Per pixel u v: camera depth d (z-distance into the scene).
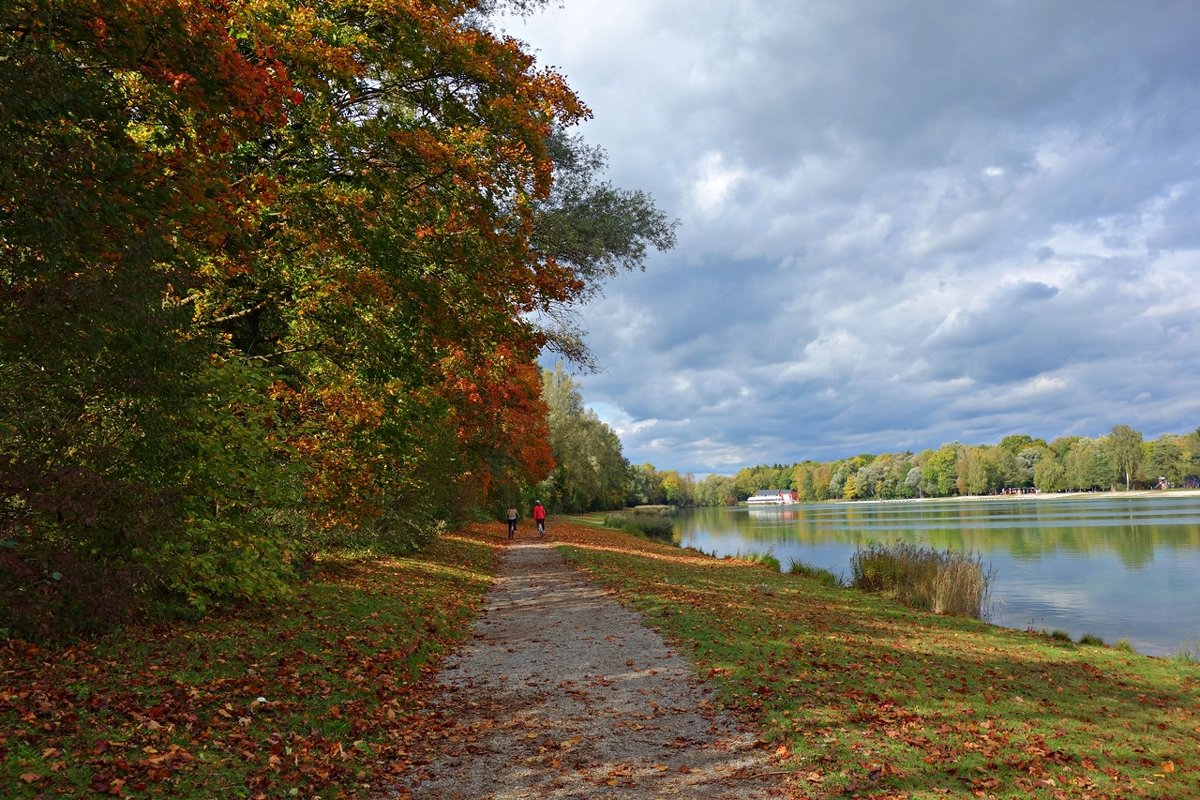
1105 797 5.07
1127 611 18.94
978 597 16.69
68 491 6.75
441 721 6.44
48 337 6.25
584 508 75.75
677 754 5.54
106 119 7.29
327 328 13.37
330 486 13.39
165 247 7.33
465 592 14.74
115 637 7.27
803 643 9.80
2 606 6.49
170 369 7.61
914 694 7.41
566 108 14.25
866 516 85.81
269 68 9.38
